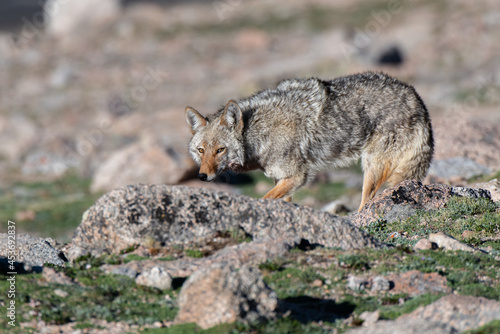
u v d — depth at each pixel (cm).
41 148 11312
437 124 6059
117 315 2106
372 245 2666
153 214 2659
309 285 2289
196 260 2495
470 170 5100
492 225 2977
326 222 2675
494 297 2144
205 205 2680
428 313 1973
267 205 2698
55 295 2238
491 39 14962
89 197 8375
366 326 1973
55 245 2839
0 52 18738
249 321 1953
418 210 3180
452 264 2467
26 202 8438
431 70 14038
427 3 17962
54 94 15238
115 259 2555
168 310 2147
